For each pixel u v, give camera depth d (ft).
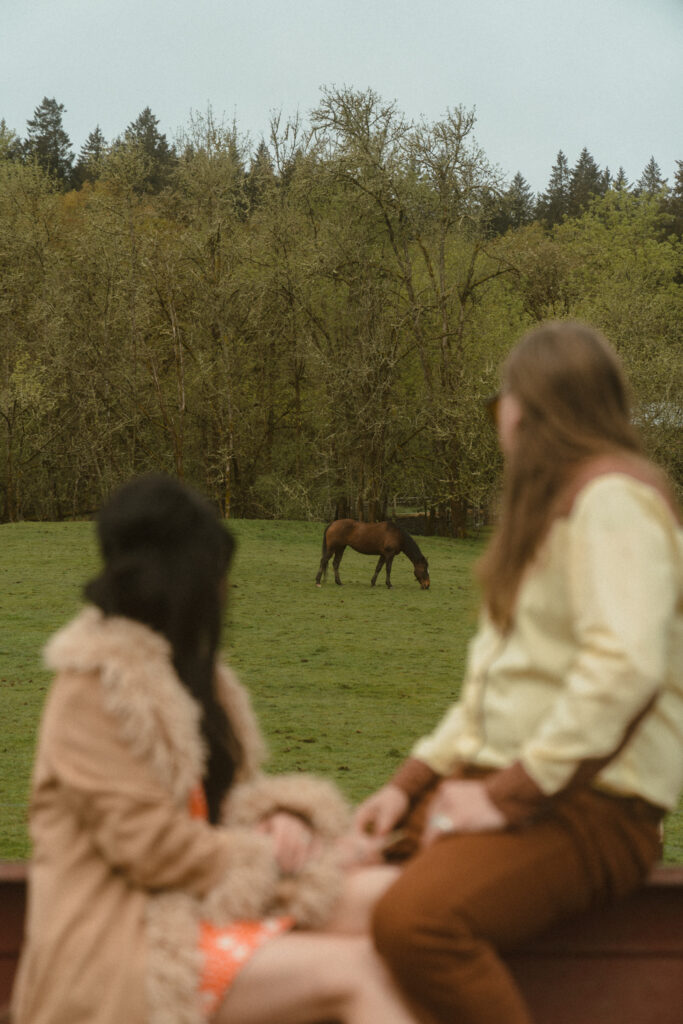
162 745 5.92
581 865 5.84
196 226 122.21
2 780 26.96
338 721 35.63
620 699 5.42
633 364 111.04
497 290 137.39
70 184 264.93
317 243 122.11
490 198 119.75
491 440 116.57
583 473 5.96
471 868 5.70
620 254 180.96
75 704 5.95
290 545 102.32
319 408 128.36
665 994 6.88
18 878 7.09
